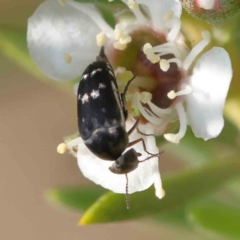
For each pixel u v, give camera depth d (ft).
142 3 0.23
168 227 0.27
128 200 0.23
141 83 0.24
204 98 0.23
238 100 0.24
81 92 0.23
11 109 0.40
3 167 0.41
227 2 0.22
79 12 0.24
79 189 0.26
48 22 0.24
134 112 0.24
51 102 0.40
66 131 0.40
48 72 0.24
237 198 0.26
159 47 0.23
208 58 0.23
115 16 0.24
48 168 0.40
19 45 0.25
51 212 0.40
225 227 0.26
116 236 0.39
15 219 0.41
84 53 0.24
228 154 0.25
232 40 0.23
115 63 0.24
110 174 0.23
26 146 0.40
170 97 0.23
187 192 0.23
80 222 0.23
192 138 0.26
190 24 0.23
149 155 0.23
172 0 0.23
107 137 0.23
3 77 0.38
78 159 0.23
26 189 0.41
